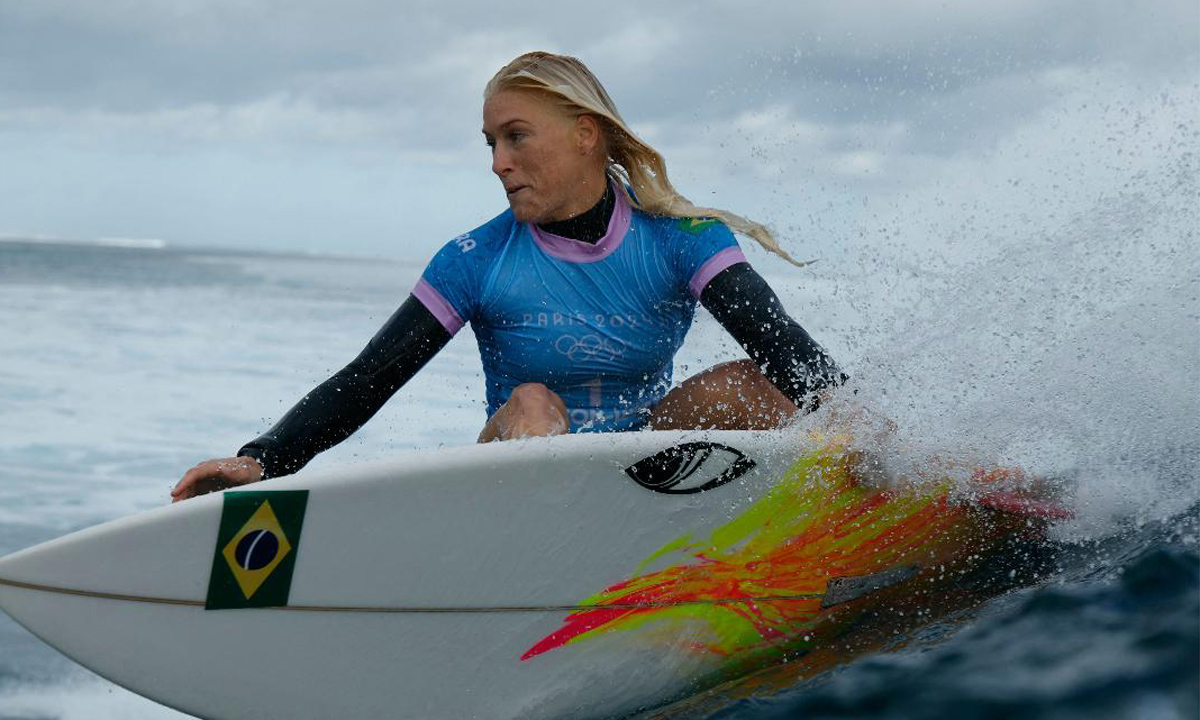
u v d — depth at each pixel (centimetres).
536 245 311
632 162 310
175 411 931
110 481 652
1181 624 200
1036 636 215
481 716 249
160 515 218
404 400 981
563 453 243
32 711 340
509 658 248
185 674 225
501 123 300
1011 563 292
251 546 223
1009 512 295
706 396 311
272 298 2636
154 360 1295
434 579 238
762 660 278
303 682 234
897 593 295
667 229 313
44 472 673
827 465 276
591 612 254
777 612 276
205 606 223
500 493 238
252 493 221
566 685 256
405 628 238
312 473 227
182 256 9206
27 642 404
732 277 301
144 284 3123
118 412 917
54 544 215
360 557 231
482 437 300
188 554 220
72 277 3409
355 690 238
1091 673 194
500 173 304
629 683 262
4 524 536
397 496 230
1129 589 226
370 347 305
